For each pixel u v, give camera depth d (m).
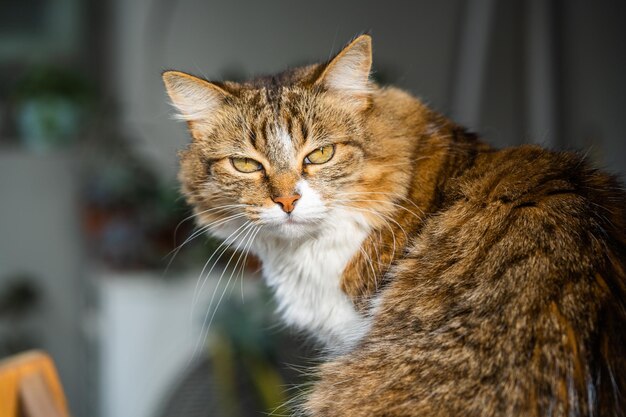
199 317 0.94
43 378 0.54
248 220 0.59
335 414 0.50
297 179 0.57
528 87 0.98
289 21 1.13
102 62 1.32
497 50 1.04
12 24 1.28
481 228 0.52
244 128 0.58
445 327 0.49
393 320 0.52
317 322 0.60
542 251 0.49
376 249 0.57
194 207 0.62
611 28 0.89
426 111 0.60
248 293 0.92
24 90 1.22
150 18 1.16
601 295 0.47
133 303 0.96
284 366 0.81
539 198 0.52
